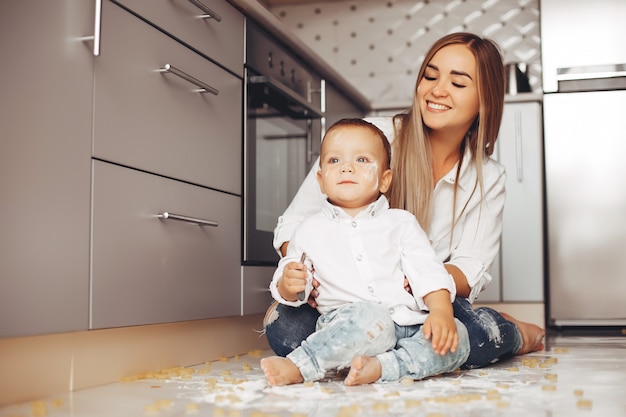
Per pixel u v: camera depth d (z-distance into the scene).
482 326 1.67
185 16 1.80
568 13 3.23
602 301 3.13
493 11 3.70
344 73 3.85
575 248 3.16
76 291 1.38
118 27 1.53
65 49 1.37
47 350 1.36
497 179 1.94
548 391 1.35
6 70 1.22
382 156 1.64
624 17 3.21
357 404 1.20
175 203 1.74
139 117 1.60
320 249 1.58
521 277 3.10
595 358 1.99
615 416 1.11
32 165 1.28
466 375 1.58
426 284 1.50
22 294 1.25
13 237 1.23
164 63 1.70
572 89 3.25
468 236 1.90
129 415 1.14
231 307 2.02
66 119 1.37
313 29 3.89
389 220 1.61
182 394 1.35
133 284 1.56
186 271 1.78
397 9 3.82
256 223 2.19
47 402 1.28
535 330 2.10
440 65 1.80
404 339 1.49
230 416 1.10
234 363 1.93
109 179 1.49
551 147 3.20
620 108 3.17
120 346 1.58
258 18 2.20
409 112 1.93
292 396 1.29
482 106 1.82
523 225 3.11
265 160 2.27
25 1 1.27
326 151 1.64
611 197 3.15
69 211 1.37
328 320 1.53
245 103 2.13
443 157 1.90
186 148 1.80
